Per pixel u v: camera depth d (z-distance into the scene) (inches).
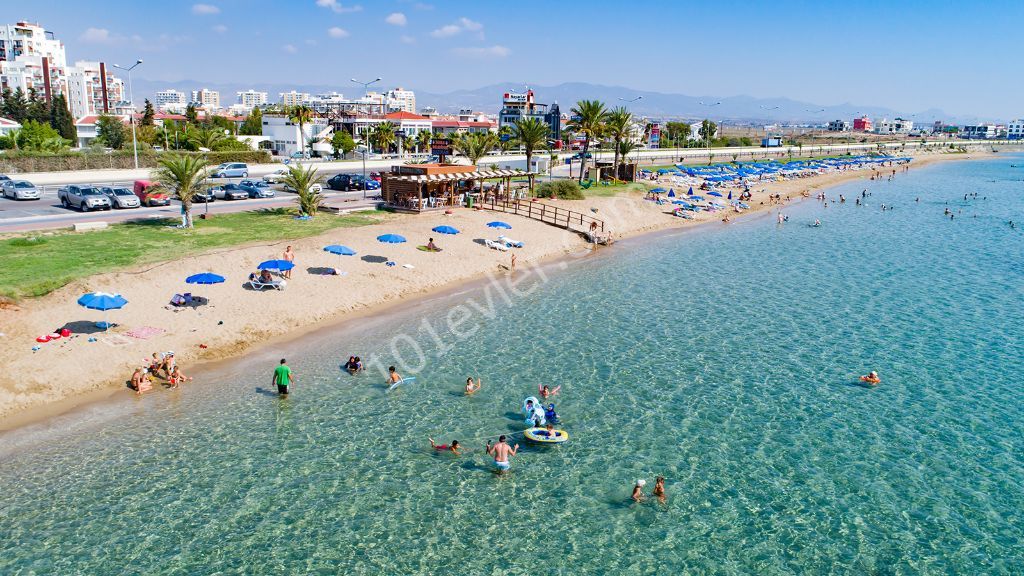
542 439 850.1
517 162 4325.8
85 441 816.3
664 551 661.3
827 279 1756.9
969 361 1162.0
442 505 724.7
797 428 909.8
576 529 692.1
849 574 633.6
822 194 3718.0
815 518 716.7
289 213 2046.0
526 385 1029.2
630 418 928.9
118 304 1026.7
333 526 684.1
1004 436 897.5
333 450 824.9
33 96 5211.6
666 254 2064.5
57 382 928.9
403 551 650.8
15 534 649.6
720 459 828.0
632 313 1409.9
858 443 872.9
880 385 1055.0
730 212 3058.6
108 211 1947.6
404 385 1018.1
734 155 6235.2
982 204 3518.7
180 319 1161.4
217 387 979.9
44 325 1056.2
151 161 3316.9
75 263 1309.1
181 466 776.3
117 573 606.9
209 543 651.5
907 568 643.5
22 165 2859.3
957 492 767.7
